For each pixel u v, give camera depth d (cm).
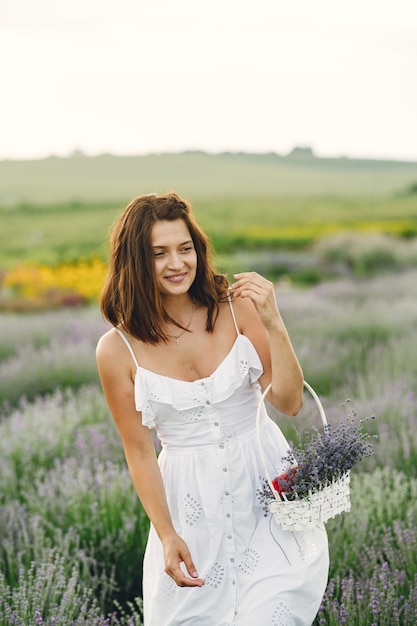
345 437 301
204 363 321
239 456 316
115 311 322
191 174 6162
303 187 5347
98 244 3134
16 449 661
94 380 922
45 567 439
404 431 627
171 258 310
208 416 314
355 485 517
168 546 301
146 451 320
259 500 314
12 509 514
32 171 6097
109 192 4988
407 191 4891
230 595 304
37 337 1194
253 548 308
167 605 315
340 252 2323
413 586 400
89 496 532
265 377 327
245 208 4319
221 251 2788
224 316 326
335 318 1175
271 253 2662
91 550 464
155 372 318
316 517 294
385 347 1011
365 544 446
